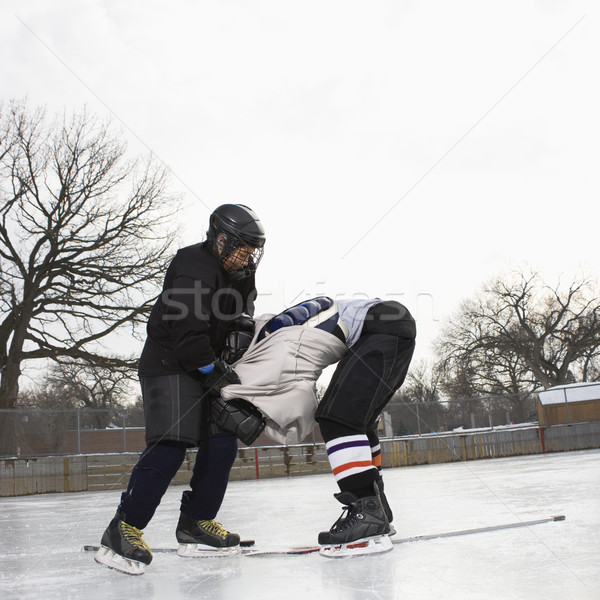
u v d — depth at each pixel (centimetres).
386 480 837
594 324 4125
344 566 211
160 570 226
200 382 239
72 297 2025
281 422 242
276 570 211
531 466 909
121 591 191
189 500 259
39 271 2039
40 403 2358
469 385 4259
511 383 4297
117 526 224
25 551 290
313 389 248
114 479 1149
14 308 1955
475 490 534
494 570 190
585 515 305
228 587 189
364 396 242
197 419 234
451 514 354
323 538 235
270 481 1074
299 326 249
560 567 189
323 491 693
